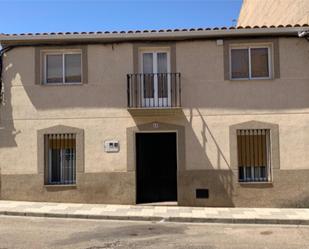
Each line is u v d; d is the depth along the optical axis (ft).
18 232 32.40
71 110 45.88
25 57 46.37
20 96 46.29
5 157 46.24
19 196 45.98
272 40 45.11
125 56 45.83
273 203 44.37
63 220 37.91
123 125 45.50
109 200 45.24
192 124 45.21
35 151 45.93
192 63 45.50
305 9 47.67
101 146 45.52
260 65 45.96
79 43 45.93
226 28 44.70
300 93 44.83
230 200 44.57
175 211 41.27
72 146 46.37
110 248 27.53
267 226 36.14
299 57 45.01
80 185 45.44
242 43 45.29
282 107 44.88
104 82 45.80
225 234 32.45
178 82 45.27
